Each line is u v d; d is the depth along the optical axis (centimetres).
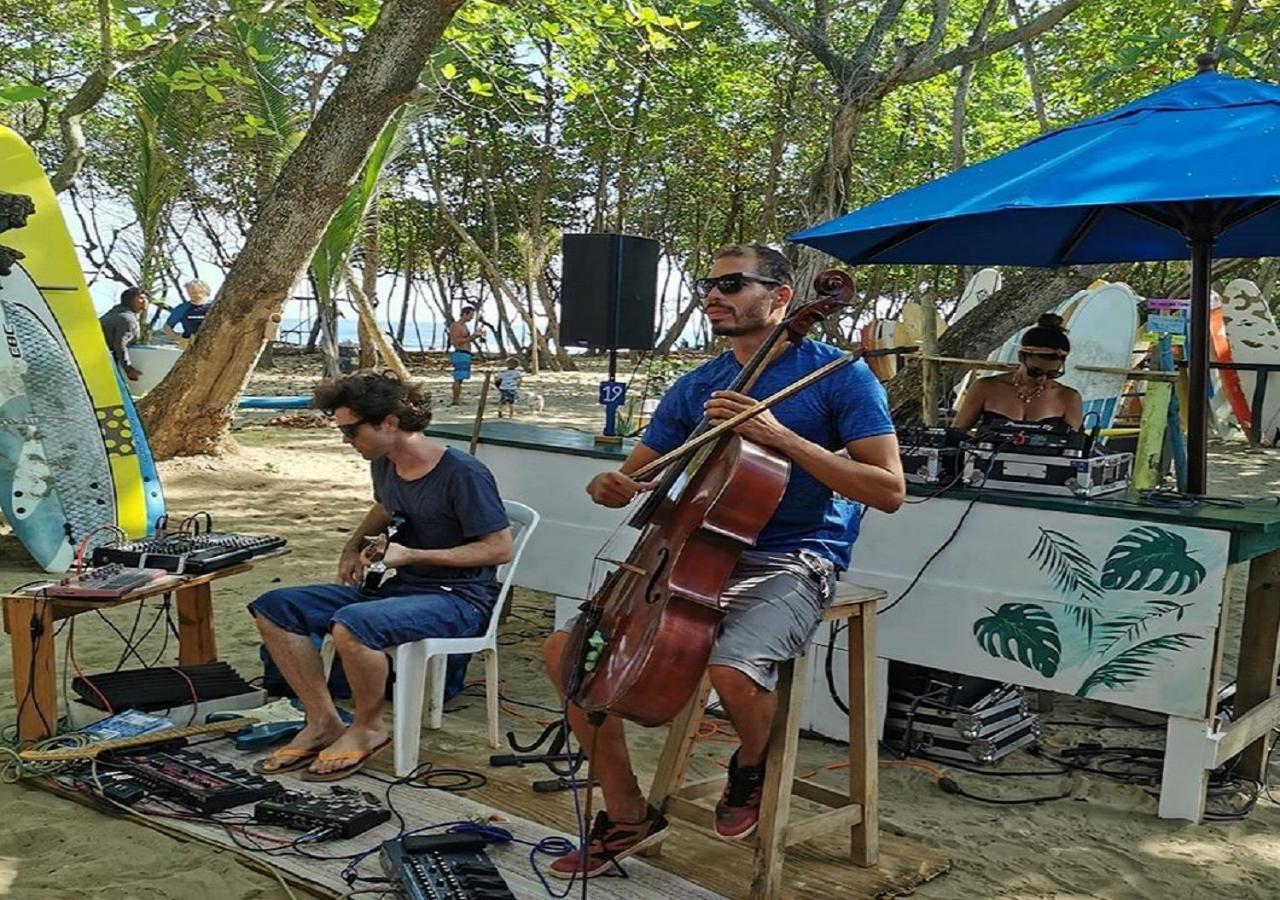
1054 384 536
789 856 342
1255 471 1172
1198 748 373
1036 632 395
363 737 390
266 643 397
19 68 1648
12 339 676
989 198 370
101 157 2500
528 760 404
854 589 337
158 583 409
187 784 363
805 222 927
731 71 2311
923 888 330
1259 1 796
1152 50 796
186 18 1112
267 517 828
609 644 292
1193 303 436
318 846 336
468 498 409
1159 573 373
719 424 298
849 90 898
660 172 3064
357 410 404
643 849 332
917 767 423
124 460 707
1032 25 855
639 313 553
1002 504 399
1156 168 349
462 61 1250
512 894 301
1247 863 352
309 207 920
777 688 308
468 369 1712
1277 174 328
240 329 952
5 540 722
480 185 3192
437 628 395
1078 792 404
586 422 1516
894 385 795
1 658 498
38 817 355
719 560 288
